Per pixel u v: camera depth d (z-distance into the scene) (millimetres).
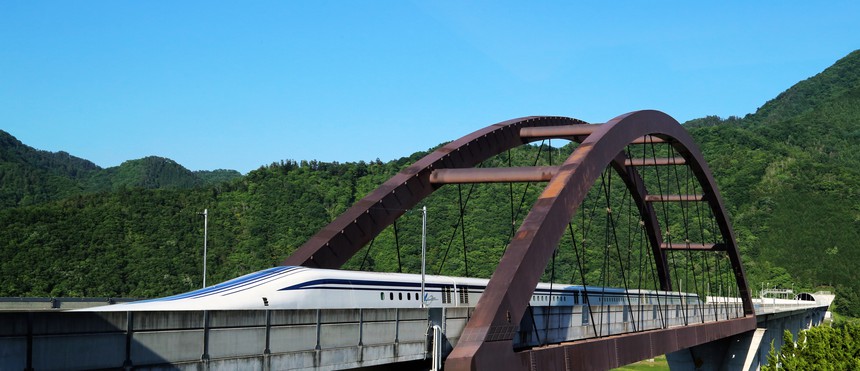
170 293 109938
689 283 154000
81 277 109062
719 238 179250
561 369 32250
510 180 37062
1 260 108625
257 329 20828
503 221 145375
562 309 37906
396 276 37812
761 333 77062
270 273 32531
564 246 147625
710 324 58594
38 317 15922
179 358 18719
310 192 169375
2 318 15367
